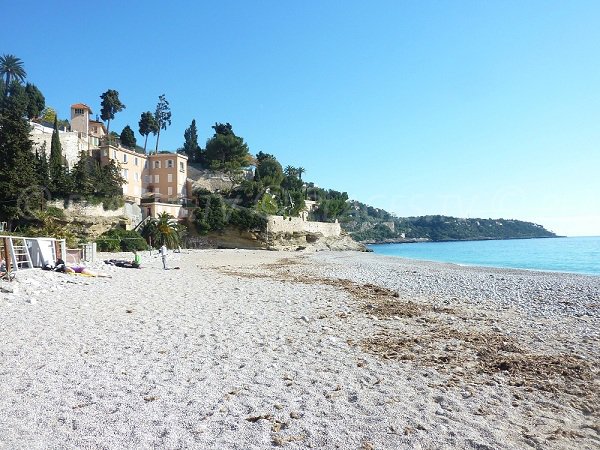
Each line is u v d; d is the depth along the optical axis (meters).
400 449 5.00
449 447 5.08
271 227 88.94
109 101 103.25
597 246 118.62
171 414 5.84
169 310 13.79
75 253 28.39
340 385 7.15
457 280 26.38
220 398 6.47
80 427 5.39
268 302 15.91
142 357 8.53
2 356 8.37
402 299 17.61
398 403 6.39
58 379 7.14
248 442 5.09
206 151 114.69
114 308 13.86
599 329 11.91
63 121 100.12
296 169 161.88
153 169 91.50
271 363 8.30
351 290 20.16
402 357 8.88
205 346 9.47
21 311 12.70
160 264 36.72
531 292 20.28
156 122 113.06
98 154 81.12
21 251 23.53
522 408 6.37
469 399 6.66
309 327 11.66
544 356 9.08
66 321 11.62
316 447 5.02
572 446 5.19
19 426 5.38
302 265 42.28
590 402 6.61
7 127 58.12
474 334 11.15
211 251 70.94
